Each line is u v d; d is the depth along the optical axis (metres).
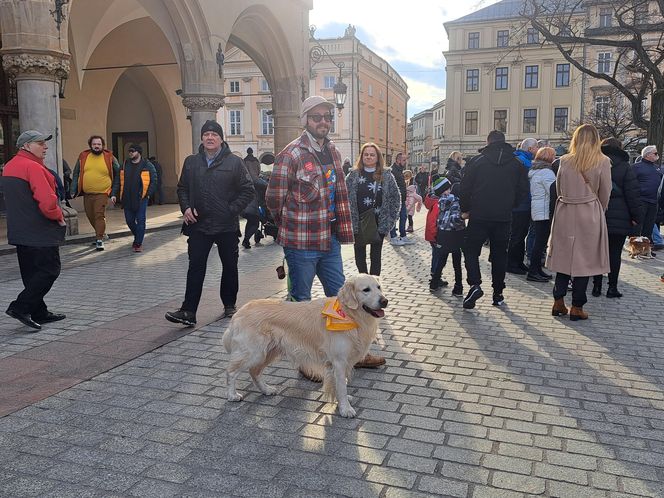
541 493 2.80
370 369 4.59
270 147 50.00
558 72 49.69
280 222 4.50
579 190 5.97
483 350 5.09
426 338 5.45
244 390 4.14
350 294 3.66
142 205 10.79
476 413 3.75
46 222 5.55
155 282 8.03
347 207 4.62
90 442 3.32
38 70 10.35
